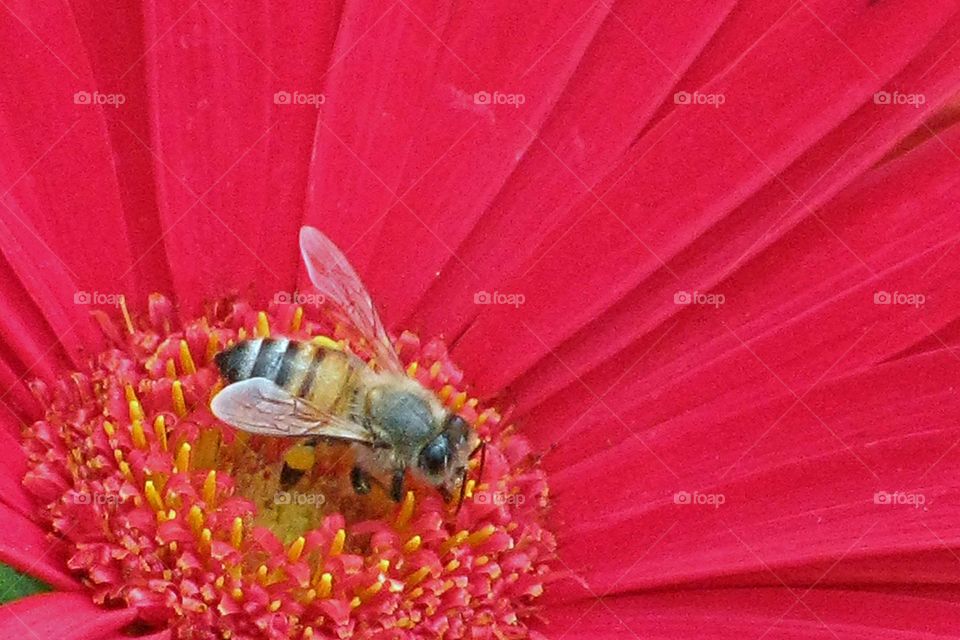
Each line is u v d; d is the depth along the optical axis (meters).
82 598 0.18
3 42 0.18
